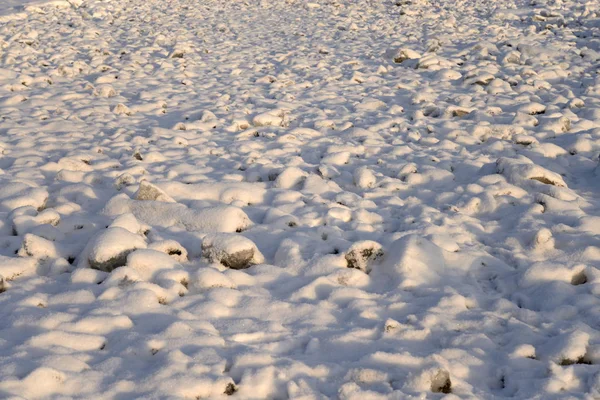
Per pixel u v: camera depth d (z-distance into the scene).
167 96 11.89
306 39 17.61
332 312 4.54
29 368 3.61
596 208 6.38
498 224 6.17
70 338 3.98
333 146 8.60
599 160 7.47
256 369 3.68
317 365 3.79
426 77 12.97
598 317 4.27
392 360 3.79
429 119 10.07
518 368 3.81
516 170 6.99
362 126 9.78
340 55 15.39
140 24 20.61
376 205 6.72
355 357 3.93
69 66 13.82
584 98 10.63
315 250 5.52
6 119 10.13
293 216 6.22
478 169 7.61
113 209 6.35
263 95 11.95
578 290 4.71
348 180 7.49
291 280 5.04
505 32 17.08
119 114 10.67
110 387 3.54
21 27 18.80
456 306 4.53
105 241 5.03
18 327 4.16
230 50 16.28
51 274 5.13
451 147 8.64
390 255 5.23
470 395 3.52
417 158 8.14
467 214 6.48
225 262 5.25
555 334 4.17
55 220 5.99
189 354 3.88
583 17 18.20
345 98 11.59
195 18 21.67
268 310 4.54
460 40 16.41
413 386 3.54
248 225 6.05
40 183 7.29
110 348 3.99
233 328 4.25
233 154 8.51
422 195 7.02
